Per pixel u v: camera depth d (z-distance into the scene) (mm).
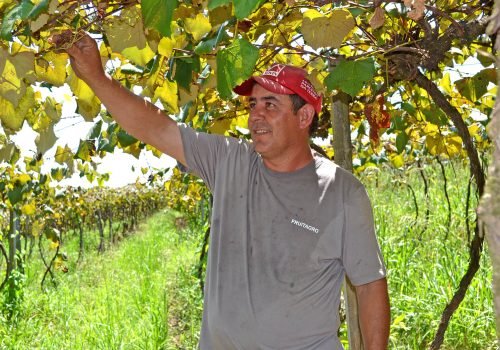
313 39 1638
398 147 2740
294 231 1877
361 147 4797
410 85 2641
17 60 1380
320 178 1928
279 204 1894
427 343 4500
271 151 1898
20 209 7137
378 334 1933
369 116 2428
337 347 1943
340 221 1898
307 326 1879
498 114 643
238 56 1423
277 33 2062
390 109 2797
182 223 19656
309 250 1870
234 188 1946
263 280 1864
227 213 1936
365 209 1932
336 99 2434
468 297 4660
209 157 1987
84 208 14367
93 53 1631
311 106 1943
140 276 8742
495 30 677
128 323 6262
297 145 1926
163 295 7062
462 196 6219
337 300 1950
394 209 6500
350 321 2439
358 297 1979
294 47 1982
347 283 2445
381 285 1942
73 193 11258
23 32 1380
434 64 1914
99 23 1539
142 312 6656
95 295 8070
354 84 1619
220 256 1922
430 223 5875
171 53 1707
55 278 10078
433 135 3227
